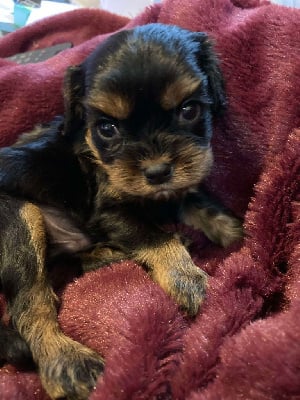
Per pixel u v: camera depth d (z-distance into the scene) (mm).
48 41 286
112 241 165
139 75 140
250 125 169
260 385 102
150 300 131
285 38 167
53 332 140
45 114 197
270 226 147
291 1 241
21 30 288
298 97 162
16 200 162
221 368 111
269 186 151
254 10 180
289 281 139
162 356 117
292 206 148
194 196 177
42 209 167
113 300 137
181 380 113
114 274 149
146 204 164
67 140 174
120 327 126
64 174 171
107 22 281
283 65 166
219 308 128
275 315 122
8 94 196
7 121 196
